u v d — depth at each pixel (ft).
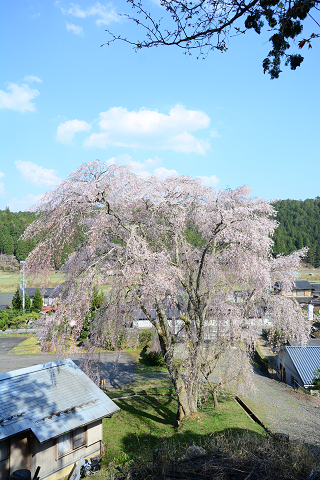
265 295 49.26
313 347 68.54
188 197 41.98
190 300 42.06
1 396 32.42
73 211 33.06
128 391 56.39
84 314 34.91
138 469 21.30
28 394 33.68
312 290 148.77
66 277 41.09
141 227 38.75
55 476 30.55
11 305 155.74
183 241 42.93
